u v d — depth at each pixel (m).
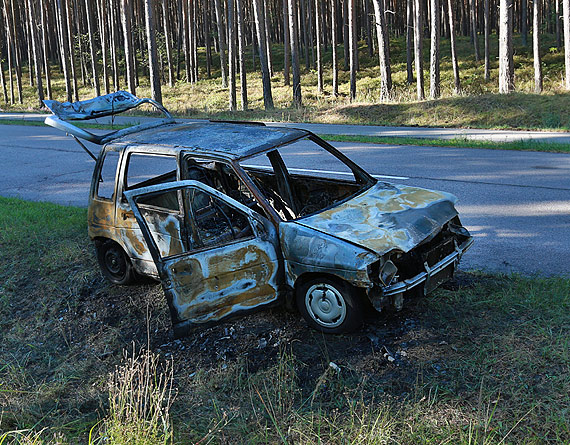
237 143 5.34
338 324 4.68
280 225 4.77
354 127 23.45
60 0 46.59
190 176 5.97
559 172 11.11
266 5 56.88
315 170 11.34
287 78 48.84
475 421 3.56
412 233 4.62
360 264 4.30
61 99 54.59
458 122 24.28
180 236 5.26
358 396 3.99
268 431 3.75
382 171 12.07
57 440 3.69
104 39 51.34
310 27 55.59
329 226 4.71
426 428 3.54
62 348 5.36
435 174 11.52
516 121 23.36
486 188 10.04
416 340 4.61
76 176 13.21
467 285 5.58
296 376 4.30
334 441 3.54
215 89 51.50
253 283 4.72
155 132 6.09
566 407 3.60
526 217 8.10
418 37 38.31
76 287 6.45
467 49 54.25
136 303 5.95
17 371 4.97
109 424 3.82
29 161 15.77
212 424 3.88
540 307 4.93
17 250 7.68
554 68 42.12
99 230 6.09
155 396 4.01
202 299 4.55
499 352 4.30
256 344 4.89
